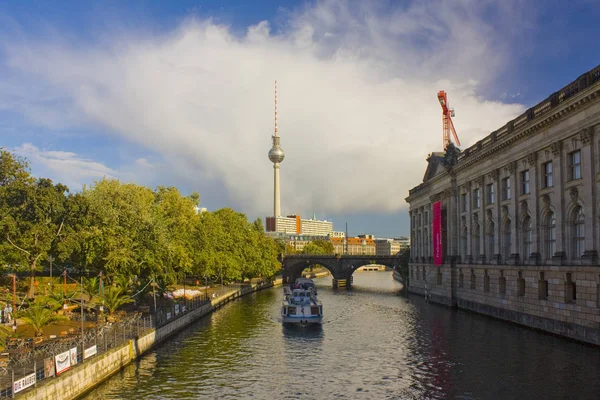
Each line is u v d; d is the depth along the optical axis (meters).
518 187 59.59
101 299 52.66
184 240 80.19
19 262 57.50
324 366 40.84
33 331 42.81
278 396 33.09
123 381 36.12
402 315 72.00
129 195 63.75
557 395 31.75
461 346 46.97
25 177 57.28
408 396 32.72
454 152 83.75
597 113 43.41
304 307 62.31
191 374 38.25
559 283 49.16
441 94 153.88
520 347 45.06
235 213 122.19
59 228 57.69
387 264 140.12
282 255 153.88
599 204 43.88
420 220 108.06
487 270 67.88
